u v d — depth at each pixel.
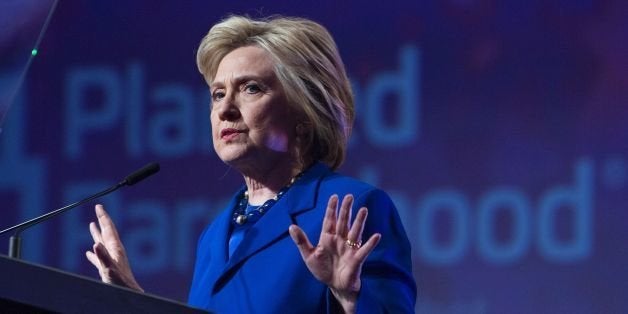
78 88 15.98
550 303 14.16
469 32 14.74
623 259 14.02
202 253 8.14
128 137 15.77
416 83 14.84
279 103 7.84
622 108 14.26
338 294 6.64
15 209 15.93
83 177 15.83
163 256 15.44
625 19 14.32
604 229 14.12
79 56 16.03
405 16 14.94
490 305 14.35
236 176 15.44
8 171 15.99
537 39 14.53
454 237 14.55
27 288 4.75
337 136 8.05
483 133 14.60
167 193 15.58
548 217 14.30
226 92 7.91
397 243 7.45
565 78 14.42
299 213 7.59
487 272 14.39
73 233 15.77
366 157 14.85
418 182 14.71
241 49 7.97
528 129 14.48
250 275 7.37
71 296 4.82
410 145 14.77
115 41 15.97
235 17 8.10
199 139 15.58
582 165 14.28
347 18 15.12
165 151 15.65
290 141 7.92
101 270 7.14
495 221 14.45
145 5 15.94
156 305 4.96
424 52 14.84
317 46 8.02
